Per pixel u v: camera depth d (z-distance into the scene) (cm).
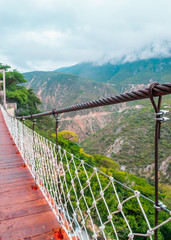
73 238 145
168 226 1065
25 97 3052
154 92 61
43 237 156
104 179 1165
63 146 2336
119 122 7562
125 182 1747
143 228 988
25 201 214
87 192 992
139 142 5434
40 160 239
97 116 12512
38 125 2944
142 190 1650
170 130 5006
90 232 830
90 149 6469
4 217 183
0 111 1570
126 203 1155
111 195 1026
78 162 1464
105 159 2658
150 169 4216
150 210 1112
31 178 286
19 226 170
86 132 11594
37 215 186
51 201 208
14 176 295
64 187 870
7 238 155
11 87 3142
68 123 11925
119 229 952
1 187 253
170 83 55
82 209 849
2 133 754
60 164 168
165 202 1611
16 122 493
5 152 459
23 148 371
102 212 948
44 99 17375
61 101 16500
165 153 4369
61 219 158
